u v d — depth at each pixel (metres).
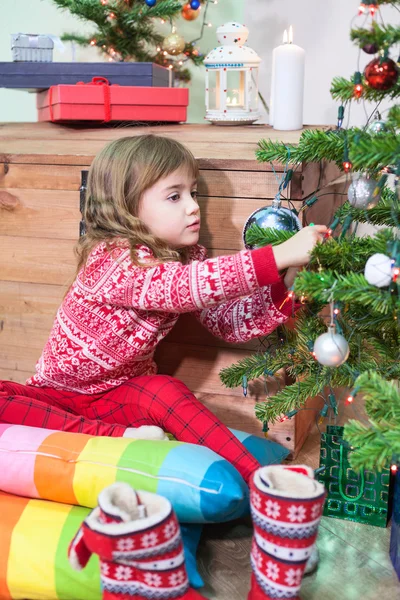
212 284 1.06
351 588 0.99
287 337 1.31
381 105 1.91
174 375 1.43
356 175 1.02
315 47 1.96
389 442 0.81
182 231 1.23
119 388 1.28
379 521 1.15
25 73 1.61
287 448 1.35
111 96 1.51
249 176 1.28
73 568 0.87
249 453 1.13
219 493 0.97
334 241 1.01
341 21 1.91
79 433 1.15
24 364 1.53
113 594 0.83
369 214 1.09
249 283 1.05
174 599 0.83
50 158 1.39
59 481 1.04
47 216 1.42
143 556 0.80
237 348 1.36
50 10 2.22
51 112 1.55
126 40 1.87
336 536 1.12
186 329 1.39
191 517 1.00
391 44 0.88
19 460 1.07
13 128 1.60
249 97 1.57
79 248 1.39
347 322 1.10
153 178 1.19
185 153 1.22
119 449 1.06
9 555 0.96
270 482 0.84
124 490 0.86
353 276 0.92
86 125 1.59
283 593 0.84
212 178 1.30
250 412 1.38
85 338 1.23
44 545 0.96
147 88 1.53
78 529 0.95
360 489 1.16
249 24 2.04
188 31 2.15
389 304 0.90
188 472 1.00
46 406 1.22
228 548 1.08
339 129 1.10
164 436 1.16
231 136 1.40
